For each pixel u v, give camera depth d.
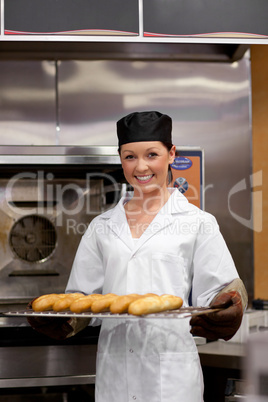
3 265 2.28
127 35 2.06
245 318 2.02
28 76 2.52
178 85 2.61
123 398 1.33
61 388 1.96
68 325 1.37
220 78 2.63
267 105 2.55
